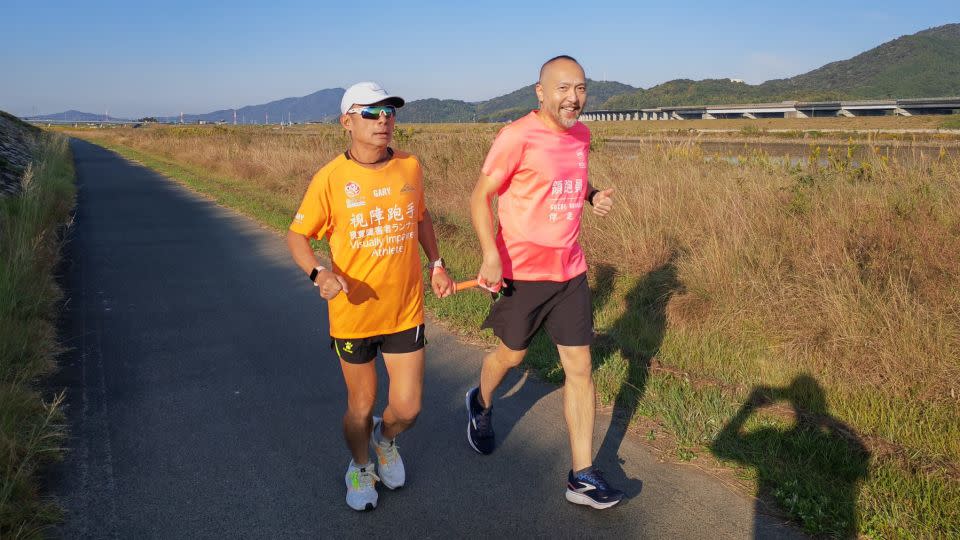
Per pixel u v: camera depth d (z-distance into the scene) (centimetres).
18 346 487
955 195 576
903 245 534
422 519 310
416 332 306
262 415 419
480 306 629
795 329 485
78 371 491
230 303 680
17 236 720
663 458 363
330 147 1823
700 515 311
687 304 554
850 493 314
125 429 398
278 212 1269
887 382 407
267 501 324
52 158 1812
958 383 389
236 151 2245
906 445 355
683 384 442
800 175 716
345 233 288
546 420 414
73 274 805
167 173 2300
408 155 300
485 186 327
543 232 330
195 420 411
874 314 450
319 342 559
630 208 736
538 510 317
